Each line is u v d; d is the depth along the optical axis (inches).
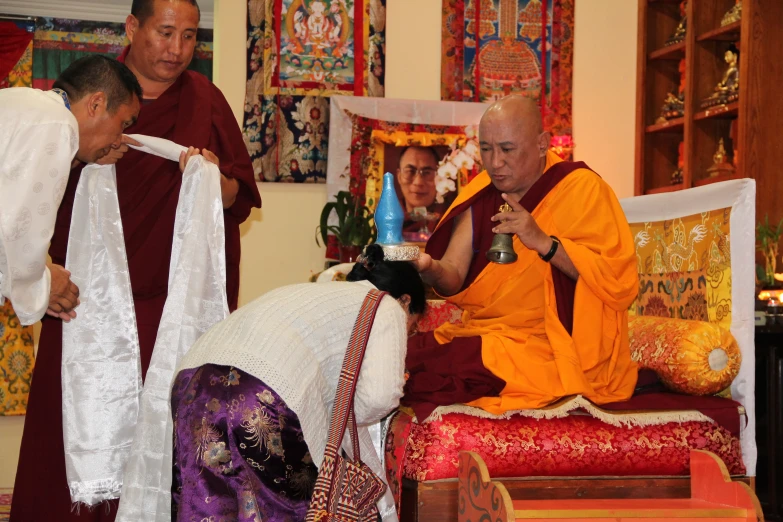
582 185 111.5
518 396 103.2
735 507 95.9
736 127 221.5
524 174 113.3
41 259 81.4
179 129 103.1
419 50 242.7
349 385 74.9
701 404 108.7
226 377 73.6
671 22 247.1
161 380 92.2
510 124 111.1
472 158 236.8
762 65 195.9
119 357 98.4
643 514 91.3
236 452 72.5
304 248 236.2
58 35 317.4
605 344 109.6
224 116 107.1
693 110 220.8
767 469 152.6
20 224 78.5
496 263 108.7
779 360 150.9
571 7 250.1
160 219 100.7
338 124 233.8
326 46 236.7
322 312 77.4
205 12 312.8
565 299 108.7
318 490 73.0
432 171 237.0
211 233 97.3
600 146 253.4
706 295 122.3
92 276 98.4
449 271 115.6
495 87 245.8
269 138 232.8
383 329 76.7
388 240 99.7
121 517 87.7
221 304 97.1
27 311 84.0
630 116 255.3
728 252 117.3
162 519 87.7
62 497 98.7
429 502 97.3
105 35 321.1
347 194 222.5
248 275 233.8
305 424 73.0
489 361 103.9
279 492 74.7
